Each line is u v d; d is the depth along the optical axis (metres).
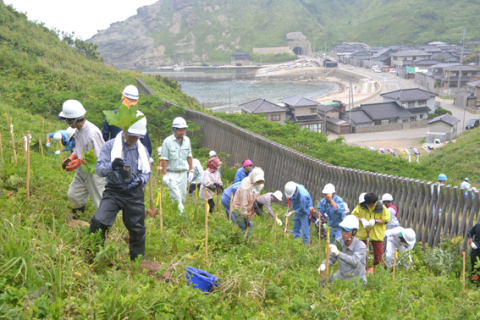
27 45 27.53
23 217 4.16
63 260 3.41
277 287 4.16
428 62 124.25
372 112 68.31
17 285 2.96
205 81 154.12
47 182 5.42
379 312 3.87
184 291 3.39
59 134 7.29
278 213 9.52
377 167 15.00
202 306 3.44
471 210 6.87
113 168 3.60
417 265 6.55
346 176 9.30
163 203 6.61
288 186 6.92
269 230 7.10
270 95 111.44
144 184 3.96
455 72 98.12
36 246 3.45
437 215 7.47
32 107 15.60
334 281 4.73
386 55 153.75
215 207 8.19
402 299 4.46
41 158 7.24
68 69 27.25
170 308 3.25
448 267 6.42
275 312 3.74
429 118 71.12
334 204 6.98
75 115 4.50
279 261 5.28
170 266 4.05
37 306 2.77
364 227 6.03
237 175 7.86
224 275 4.17
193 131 17.31
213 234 5.72
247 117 21.30
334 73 149.75
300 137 17.38
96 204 4.86
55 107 16.52
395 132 65.12
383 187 8.49
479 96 77.38
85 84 24.11
